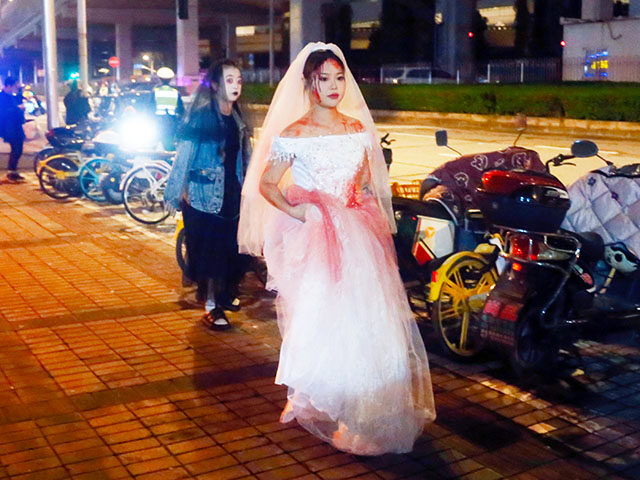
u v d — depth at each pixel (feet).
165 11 190.80
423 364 13.84
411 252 18.52
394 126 84.33
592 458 13.20
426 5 151.43
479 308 16.99
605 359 17.66
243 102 19.61
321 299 12.91
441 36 140.77
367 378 12.81
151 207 32.63
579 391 15.92
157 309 21.01
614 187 17.93
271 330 19.48
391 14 152.56
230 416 14.66
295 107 13.71
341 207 13.24
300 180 13.29
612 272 17.53
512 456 13.24
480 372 16.88
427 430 14.14
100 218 33.45
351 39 169.48
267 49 226.17
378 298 13.00
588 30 99.35
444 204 18.44
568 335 16.74
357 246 13.01
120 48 198.80
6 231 30.76
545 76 104.27
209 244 19.30
